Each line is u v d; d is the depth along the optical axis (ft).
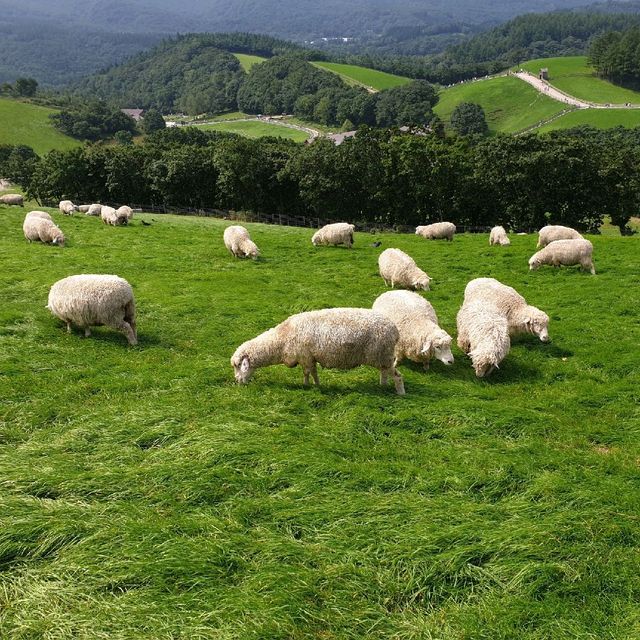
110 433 26.61
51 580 17.85
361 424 28.81
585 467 25.48
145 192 206.90
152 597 17.25
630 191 161.58
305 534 20.58
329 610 17.26
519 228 166.20
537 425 29.45
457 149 166.81
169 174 188.96
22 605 16.71
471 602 18.02
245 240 74.54
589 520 21.30
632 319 48.47
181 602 17.03
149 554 18.71
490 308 40.86
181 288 56.65
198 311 48.98
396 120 516.32
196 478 22.97
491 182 161.17
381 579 18.45
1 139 409.49
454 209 166.71
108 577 17.83
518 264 70.03
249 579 18.12
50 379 32.78
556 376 37.65
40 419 27.86
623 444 28.19
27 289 51.21
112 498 21.89
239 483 22.97
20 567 18.24
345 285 61.46
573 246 64.18
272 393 32.12
